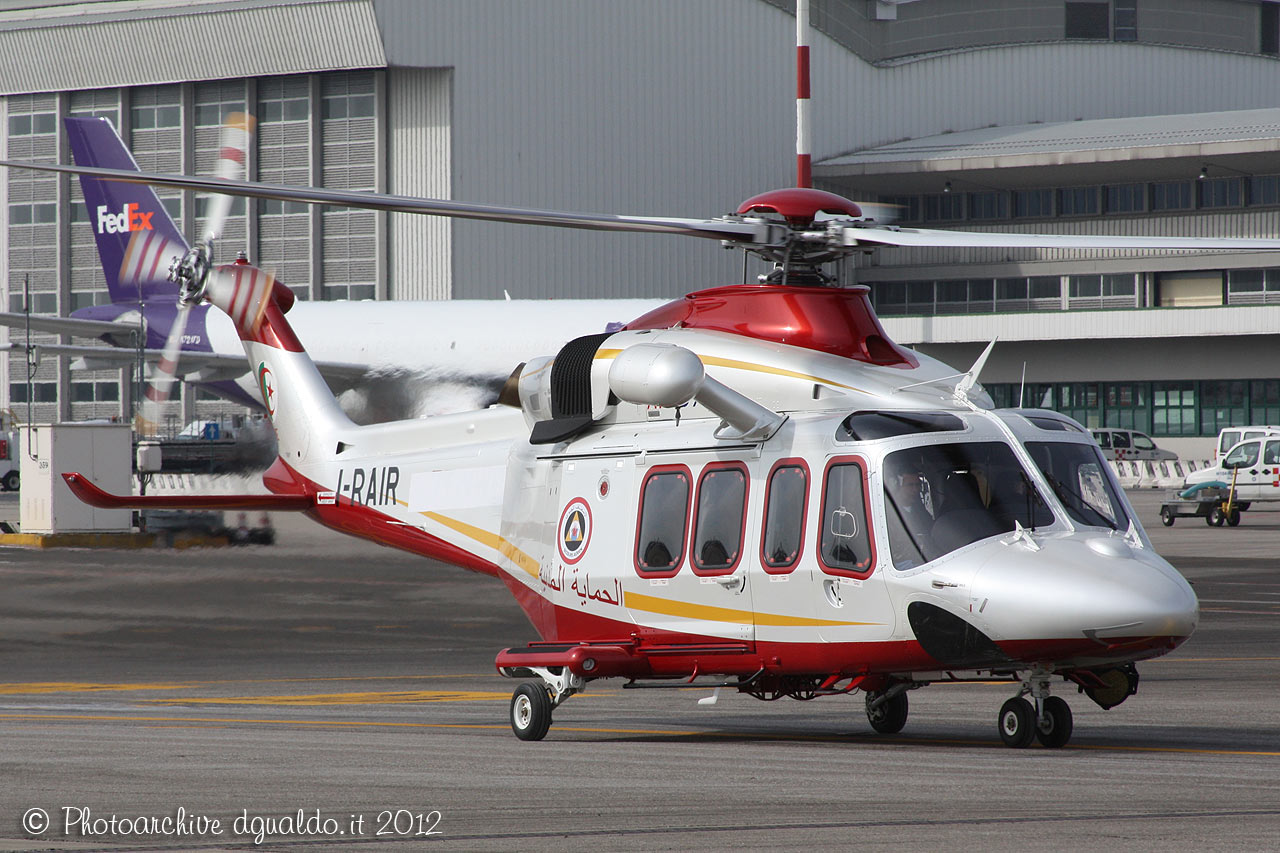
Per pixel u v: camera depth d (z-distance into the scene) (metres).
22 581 94.38
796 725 45.94
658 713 49.31
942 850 24.70
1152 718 45.78
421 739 42.16
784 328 42.06
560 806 29.48
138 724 46.31
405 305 165.62
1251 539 137.00
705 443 42.00
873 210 42.47
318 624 79.88
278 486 58.31
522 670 43.03
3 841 26.41
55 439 118.19
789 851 24.73
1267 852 24.42
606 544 43.84
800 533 39.62
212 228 60.66
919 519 37.94
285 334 58.75
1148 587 35.81
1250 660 63.34
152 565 102.00
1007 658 36.75
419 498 52.00
